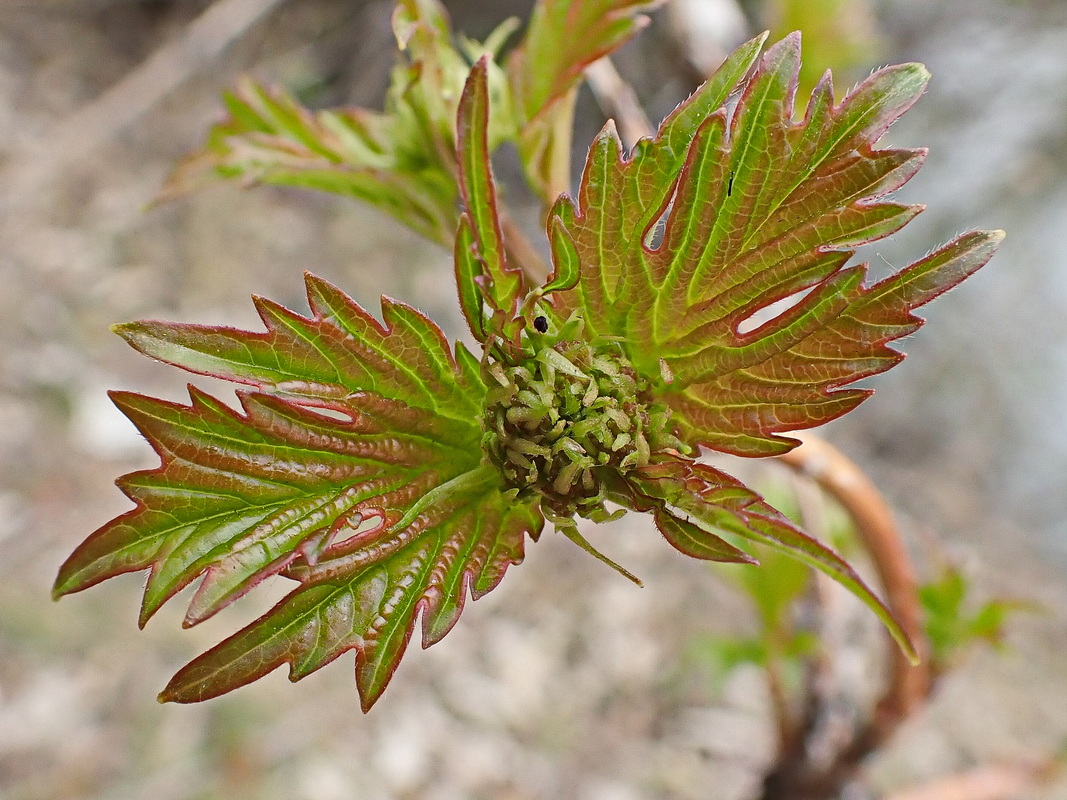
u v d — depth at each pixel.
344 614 0.15
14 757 0.52
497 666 0.63
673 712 0.62
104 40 0.93
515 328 0.16
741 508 0.16
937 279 0.16
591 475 0.16
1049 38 0.84
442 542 0.16
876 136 0.16
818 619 0.31
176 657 0.58
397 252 0.91
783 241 0.16
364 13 0.92
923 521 0.78
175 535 0.15
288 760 0.55
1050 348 0.88
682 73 0.25
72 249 0.78
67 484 0.64
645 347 0.17
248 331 0.15
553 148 0.20
